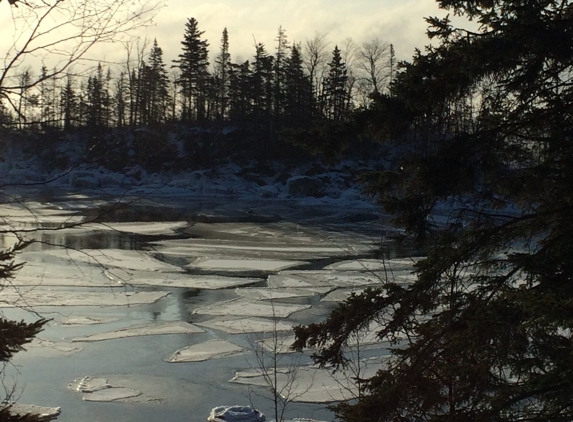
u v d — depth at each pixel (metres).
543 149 6.27
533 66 5.68
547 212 5.75
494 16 5.88
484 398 5.47
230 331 17.05
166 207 53.69
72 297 20.19
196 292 21.97
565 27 5.51
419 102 5.83
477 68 5.54
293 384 13.08
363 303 6.13
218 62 86.62
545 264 5.46
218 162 73.56
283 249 32.25
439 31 5.89
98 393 12.44
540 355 5.46
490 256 6.49
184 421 11.23
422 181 5.86
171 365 14.24
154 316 18.52
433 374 6.31
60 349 15.09
